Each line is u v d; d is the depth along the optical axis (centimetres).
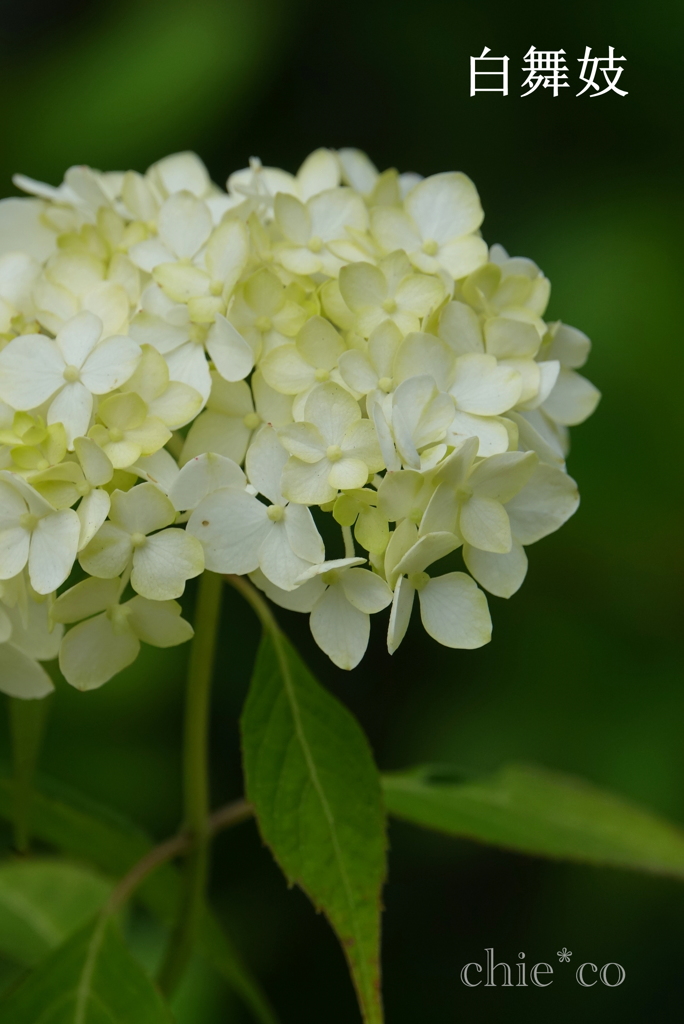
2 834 73
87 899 71
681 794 75
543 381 61
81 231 63
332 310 60
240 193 63
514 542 60
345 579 59
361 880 61
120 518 58
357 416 59
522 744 79
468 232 62
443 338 60
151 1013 61
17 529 59
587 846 67
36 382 60
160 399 60
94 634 59
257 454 59
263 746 62
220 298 60
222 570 59
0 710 75
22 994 62
